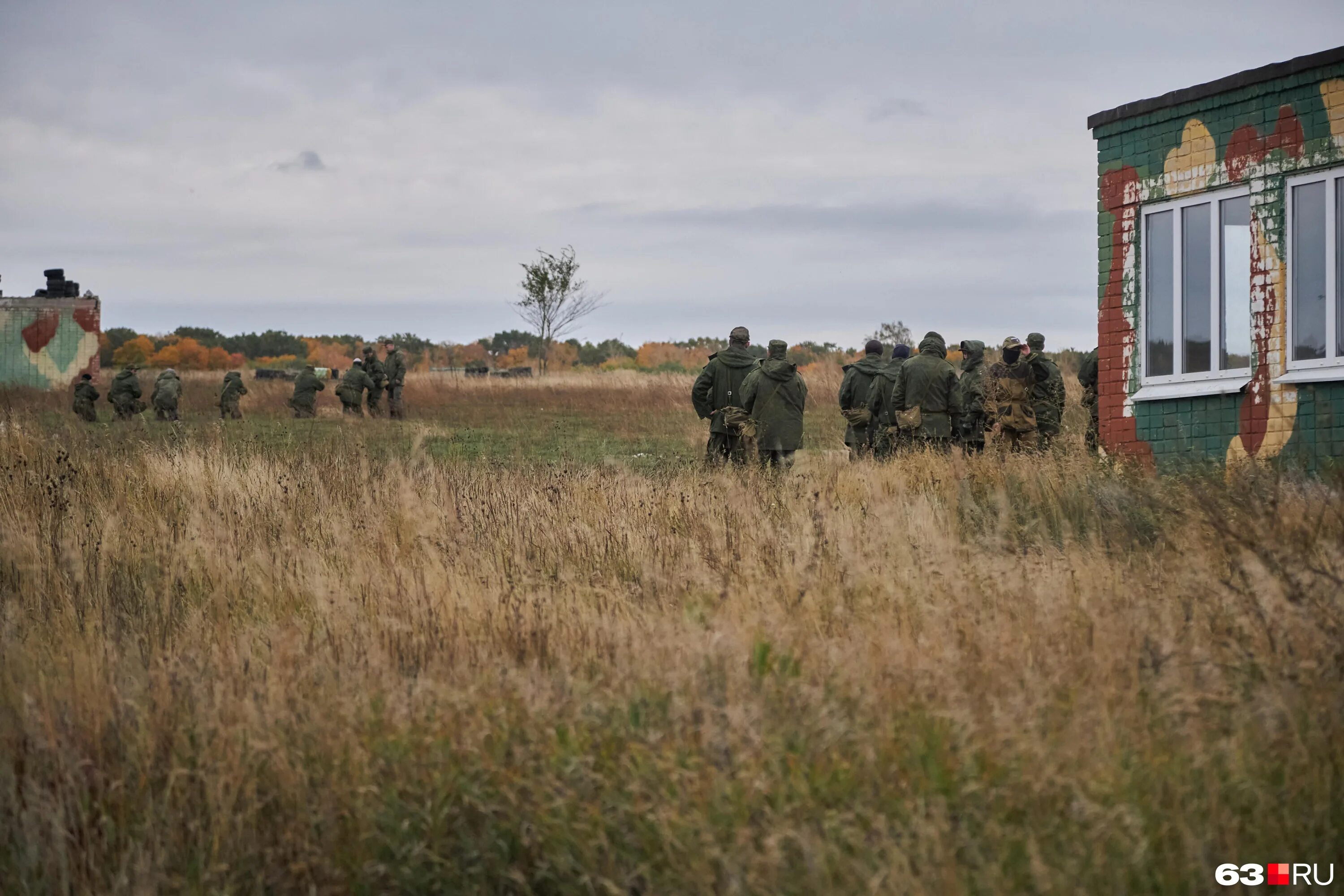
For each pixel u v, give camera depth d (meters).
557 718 16.44
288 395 136.88
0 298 151.50
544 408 120.56
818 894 12.75
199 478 39.91
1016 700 15.15
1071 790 13.75
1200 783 14.19
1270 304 38.28
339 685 18.50
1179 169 41.19
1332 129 36.44
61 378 152.88
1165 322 42.06
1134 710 15.59
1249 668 16.64
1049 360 53.94
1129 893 12.76
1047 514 31.08
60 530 31.23
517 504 34.12
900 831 13.48
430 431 86.94
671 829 14.03
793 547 25.08
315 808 15.73
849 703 16.05
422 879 14.98
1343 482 26.98
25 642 22.92
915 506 31.59
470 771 15.65
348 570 27.73
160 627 24.02
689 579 24.09
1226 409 39.59
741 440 52.53
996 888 12.51
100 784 16.58
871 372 57.19
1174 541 23.95
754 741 14.73
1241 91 39.06
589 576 25.64
